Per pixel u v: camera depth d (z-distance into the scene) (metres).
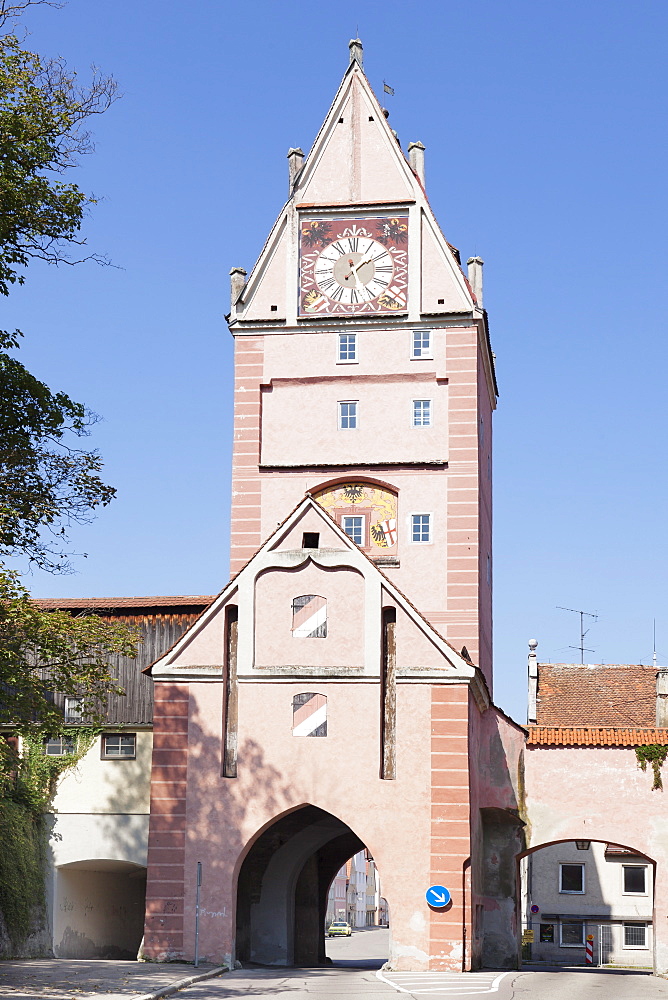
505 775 44.22
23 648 32.50
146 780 45.09
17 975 31.73
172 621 46.97
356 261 51.88
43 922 44.56
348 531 50.34
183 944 38.72
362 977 35.12
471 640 48.47
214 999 28.12
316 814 44.06
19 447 31.52
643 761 43.91
